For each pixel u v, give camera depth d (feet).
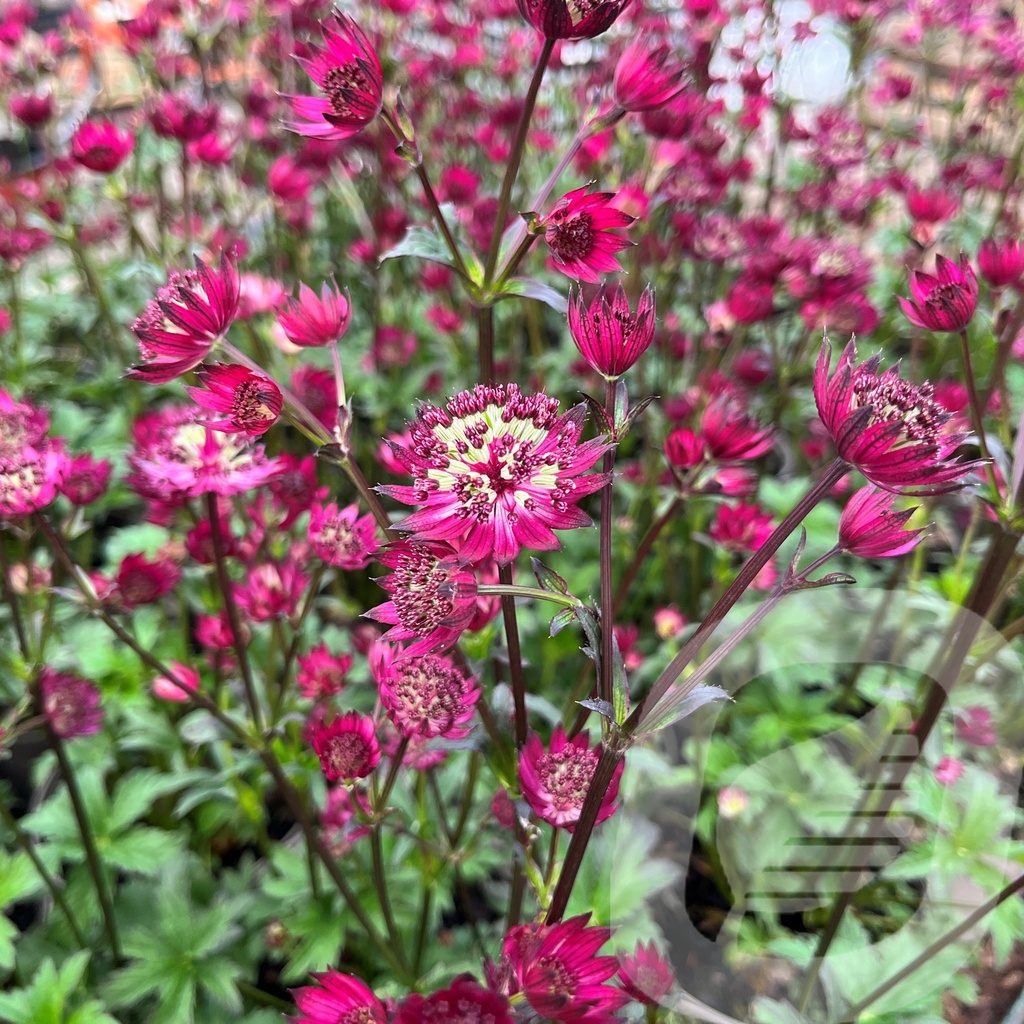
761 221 1.27
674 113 1.11
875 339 1.68
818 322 1.13
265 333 1.27
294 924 0.96
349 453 0.58
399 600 0.50
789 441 1.59
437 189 1.54
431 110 1.85
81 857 1.01
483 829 0.90
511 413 0.48
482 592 0.48
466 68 1.80
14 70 1.62
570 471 0.48
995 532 0.66
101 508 1.46
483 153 1.79
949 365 1.68
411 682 0.61
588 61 1.63
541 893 0.59
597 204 0.53
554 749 0.58
